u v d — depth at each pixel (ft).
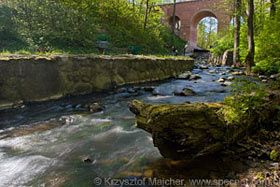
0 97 13.19
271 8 31.58
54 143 9.56
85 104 16.60
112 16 49.08
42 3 29.81
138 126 7.84
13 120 12.64
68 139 10.03
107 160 7.92
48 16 29.81
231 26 55.67
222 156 7.48
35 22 28.48
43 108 15.12
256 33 35.96
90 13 42.42
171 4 117.80
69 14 32.60
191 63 44.68
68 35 31.45
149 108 7.36
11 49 22.03
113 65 22.16
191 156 7.40
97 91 20.42
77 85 18.53
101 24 44.88
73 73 18.13
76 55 19.40
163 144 7.22
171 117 6.73
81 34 33.86
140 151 8.63
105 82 21.21
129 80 24.45
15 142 9.64
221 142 7.48
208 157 7.47
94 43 35.70
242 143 7.97
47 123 12.32
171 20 124.36
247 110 8.52
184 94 20.24
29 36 25.88
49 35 29.50
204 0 107.96
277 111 10.09
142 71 26.55
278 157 6.96
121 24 51.93
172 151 7.38
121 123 12.44
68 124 12.20
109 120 13.01
